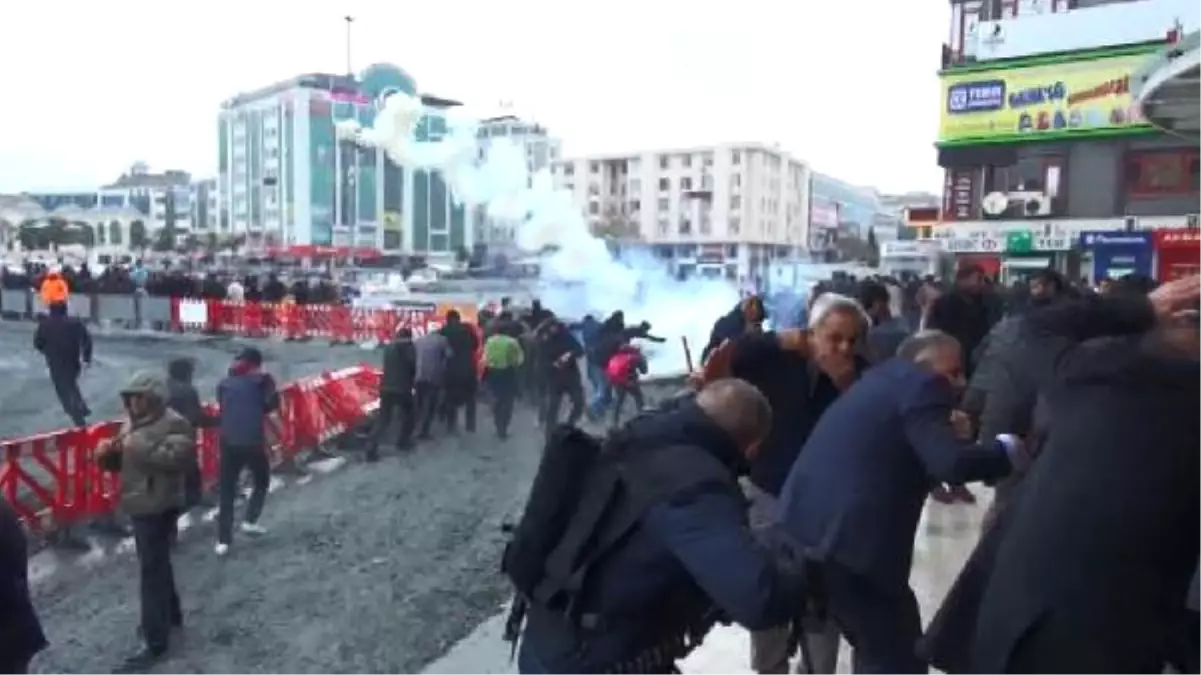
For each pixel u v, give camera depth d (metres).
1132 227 30.97
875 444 3.17
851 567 3.12
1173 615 2.35
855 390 3.35
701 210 133.88
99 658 6.02
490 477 11.13
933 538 6.56
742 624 2.20
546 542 2.50
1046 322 2.91
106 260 88.88
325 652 5.98
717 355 4.22
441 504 9.88
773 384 4.11
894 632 3.18
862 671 3.24
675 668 2.54
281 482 11.02
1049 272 6.63
